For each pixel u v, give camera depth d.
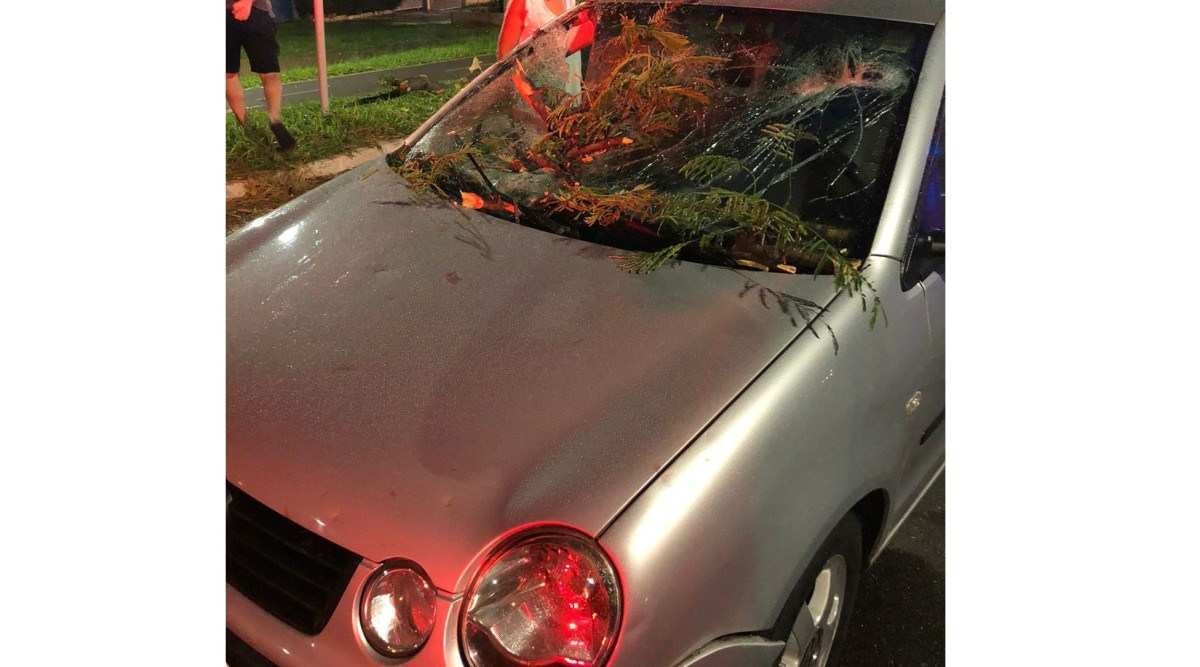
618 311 1.83
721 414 1.59
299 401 1.67
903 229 1.99
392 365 1.73
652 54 2.43
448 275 1.97
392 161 2.49
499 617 1.38
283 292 1.97
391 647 1.42
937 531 2.63
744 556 1.52
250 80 6.13
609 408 1.60
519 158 2.37
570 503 1.44
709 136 2.25
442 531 1.43
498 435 1.57
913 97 2.14
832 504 1.70
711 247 2.00
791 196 2.09
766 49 2.35
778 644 1.61
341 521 1.48
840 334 1.79
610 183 2.25
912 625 2.30
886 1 2.38
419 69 6.50
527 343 1.76
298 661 1.48
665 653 1.42
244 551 1.60
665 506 1.45
